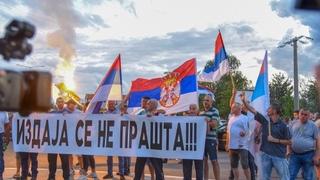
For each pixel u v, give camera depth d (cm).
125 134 998
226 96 3778
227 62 1181
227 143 1076
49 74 234
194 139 943
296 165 937
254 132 1008
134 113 1113
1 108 224
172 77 1114
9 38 228
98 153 1026
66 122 1055
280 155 855
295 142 929
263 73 1040
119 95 1102
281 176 859
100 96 1097
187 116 949
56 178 1180
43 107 231
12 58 230
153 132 974
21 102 228
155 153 969
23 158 1091
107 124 1017
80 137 1043
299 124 937
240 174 1343
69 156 1080
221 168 1552
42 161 1642
